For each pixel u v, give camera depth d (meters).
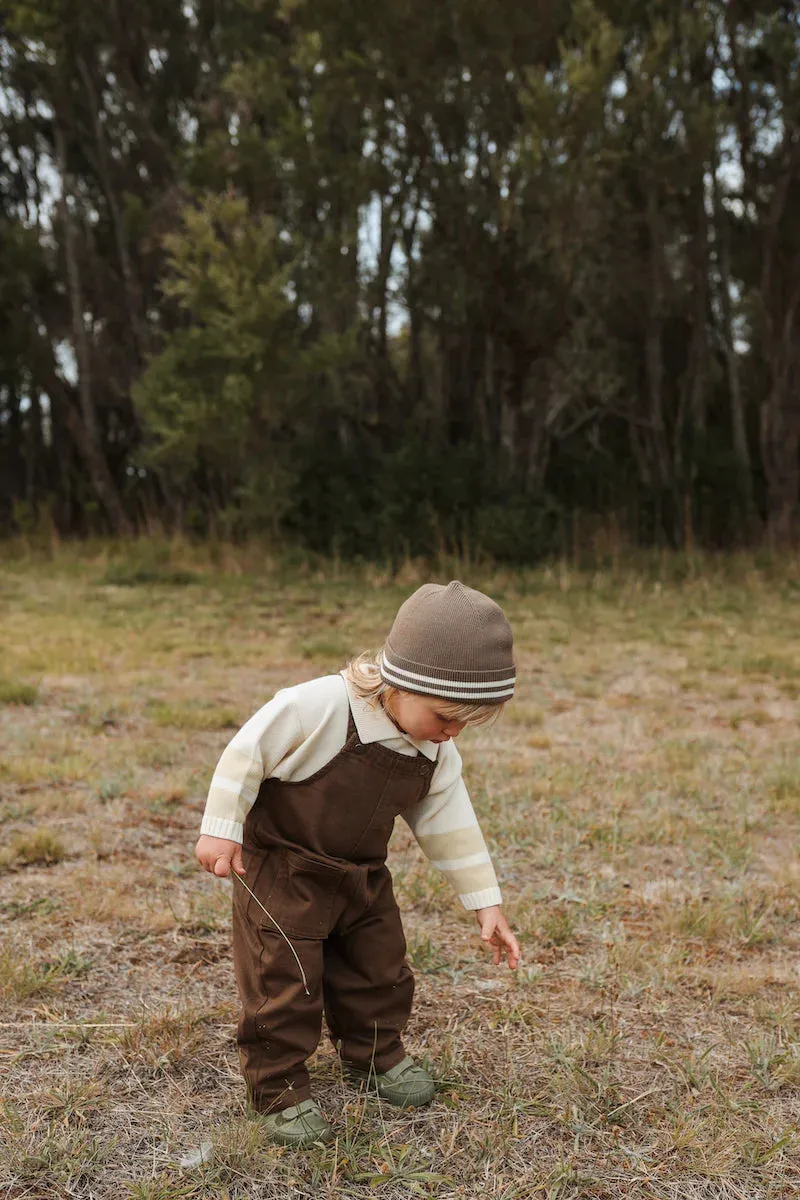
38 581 14.21
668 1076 2.49
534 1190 2.06
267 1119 2.20
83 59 17.84
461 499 15.99
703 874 3.90
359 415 18.14
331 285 15.52
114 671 7.77
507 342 15.97
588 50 13.98
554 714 6.79
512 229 15.29
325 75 15.05
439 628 1.96
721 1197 2.06
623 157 15.02
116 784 4.66
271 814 2.16
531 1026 2.72
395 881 3.66
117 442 21.58
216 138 15.38
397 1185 2.07
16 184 21.12
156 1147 2.15
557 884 3.76
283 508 15.99
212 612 11.25
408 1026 2.71
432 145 15.62
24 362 18.84
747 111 16.88
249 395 14.65
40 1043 2.54
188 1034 2.60
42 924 3.26
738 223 18.78
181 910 3.39
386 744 2.12
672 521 17.94
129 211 17.38
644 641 9.86
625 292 17.20
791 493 17.38
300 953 2.14
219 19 17.58
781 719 6.79
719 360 19.98
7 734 5.67
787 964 3.17
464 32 14.65
